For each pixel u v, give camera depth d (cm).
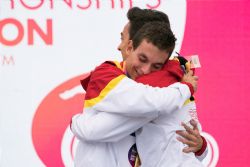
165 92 616
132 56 637
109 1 1004
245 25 1009
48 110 981
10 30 981
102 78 634
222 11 1010
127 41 706
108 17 1002
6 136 968
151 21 702
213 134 991
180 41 1003
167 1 1009
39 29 989
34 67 984
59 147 978
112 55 999
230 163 989
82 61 994
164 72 646
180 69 660
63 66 991
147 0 1007
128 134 643
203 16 1009
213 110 995
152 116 624
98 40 999
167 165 639
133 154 661
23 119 974
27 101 977
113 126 625
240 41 1006
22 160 968
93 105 633
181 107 636
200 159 686
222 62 1003
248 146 993
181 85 629
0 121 968
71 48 993
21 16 985
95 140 633
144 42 624
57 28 993
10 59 979
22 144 970
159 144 643
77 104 989
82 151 658
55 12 995
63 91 987
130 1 1005
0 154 963
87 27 998
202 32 1005
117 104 616
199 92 997
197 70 999
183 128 659
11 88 976
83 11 999
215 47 1005
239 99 999
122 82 622
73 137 984
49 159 975
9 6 984
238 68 1004
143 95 610
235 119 996
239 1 1011
